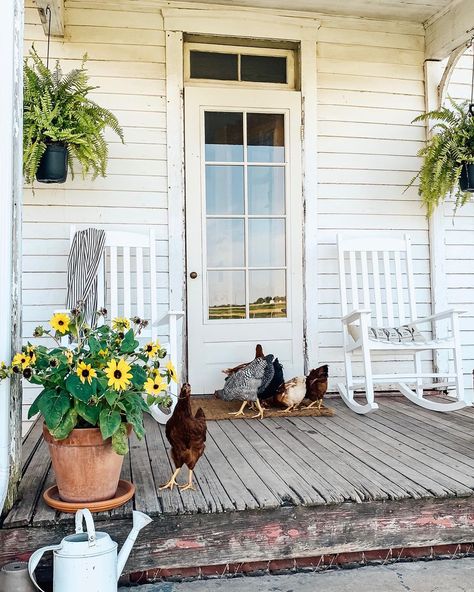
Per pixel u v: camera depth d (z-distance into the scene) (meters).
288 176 4.43
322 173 4.48
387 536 2.25
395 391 4.59
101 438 2.06
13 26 2.15
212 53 4.38
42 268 4.08
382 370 4.58
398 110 4.59
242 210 4.39
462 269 4.70
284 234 4.44
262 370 3.68
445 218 4.66
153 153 4.23
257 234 4.41
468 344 4.70
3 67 2.12
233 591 2.09
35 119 3.48
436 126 4.27
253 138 4.39
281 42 4.45
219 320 4.33
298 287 4.43
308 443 3.05
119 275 4.19
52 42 4.11
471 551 2.37
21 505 2.16
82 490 2.09
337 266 4.50
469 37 4.19
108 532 2.08
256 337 4.38
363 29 4.53
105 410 2.05
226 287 4.36
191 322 4.28
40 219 4.08
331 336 4.48
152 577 2.17
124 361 2.08
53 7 3.71
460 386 3.80
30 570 1.85
